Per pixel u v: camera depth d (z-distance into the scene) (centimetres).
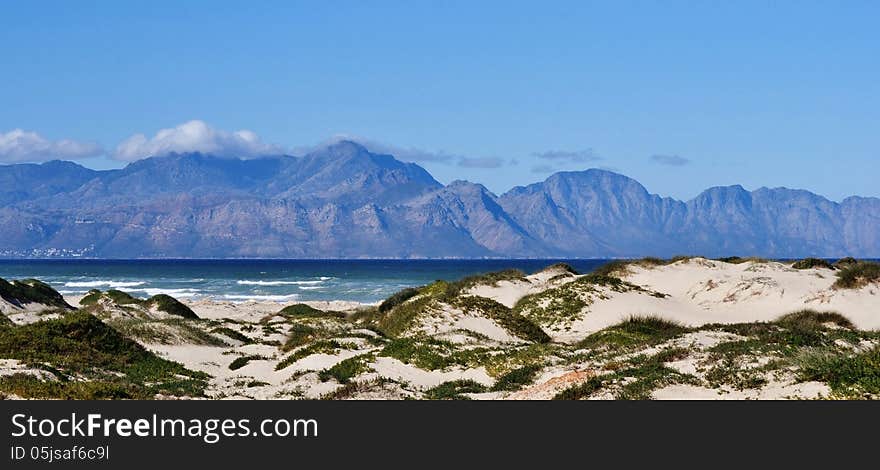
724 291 5038
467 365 2944
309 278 17525
